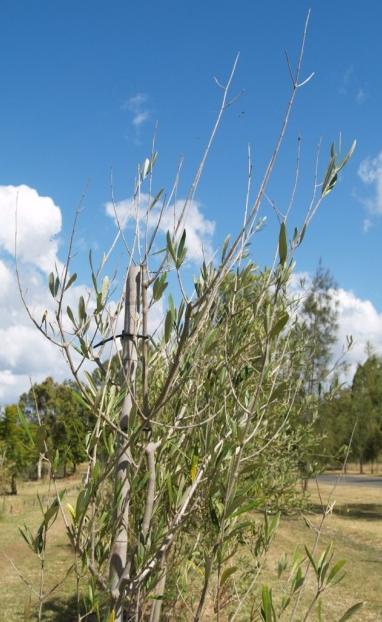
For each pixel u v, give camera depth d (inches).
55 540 555.8
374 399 925.2
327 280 639.1
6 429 991.6
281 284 95.4
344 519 796.6
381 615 359.9
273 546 511.5
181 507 108.4
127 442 100.7
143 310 107.7
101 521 108.4
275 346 117.6
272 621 99.8
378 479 1510.8
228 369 103.6
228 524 113.7
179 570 126.5
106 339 104.4
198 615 105.4
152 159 111.0
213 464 105.7
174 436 121.0
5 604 356.8
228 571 103.2
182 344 93.3
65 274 95.4
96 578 104.3
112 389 109.3
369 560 518.9
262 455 187.6
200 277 109.9
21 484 1038.4
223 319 121.0
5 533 596.4
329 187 96.7
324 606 360.5
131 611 110.1
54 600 364.5
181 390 118.3
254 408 99.8
